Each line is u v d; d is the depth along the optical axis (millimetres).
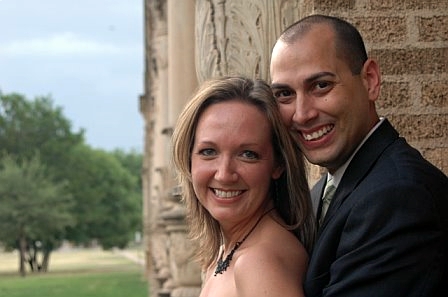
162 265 17328
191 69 10219
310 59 3033
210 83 3176
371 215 2742
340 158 3080
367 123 3111
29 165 59062
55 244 65500
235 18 5805
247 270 2959
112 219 69000
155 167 20672
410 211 2701
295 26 3123
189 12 10211
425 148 4883
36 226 57125
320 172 4703
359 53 3082
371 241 2717
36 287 35906
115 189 69062
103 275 45938
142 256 92688
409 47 4891
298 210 3203
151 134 27516
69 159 69188
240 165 3084
